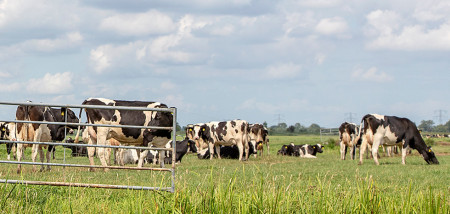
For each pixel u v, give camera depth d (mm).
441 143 55062
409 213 6129
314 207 6434
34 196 7004
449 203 6895
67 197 7406
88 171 14594
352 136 29031
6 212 6098
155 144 18016
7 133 26766
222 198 6078
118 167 7680
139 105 17188
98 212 6523
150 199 6941
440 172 16031
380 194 6781
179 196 6332
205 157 29594
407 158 28391
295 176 13336
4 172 13242
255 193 6457
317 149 37969
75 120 21391
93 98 16547
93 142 16328
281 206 6246
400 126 22266
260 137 32781
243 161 24406
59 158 24547
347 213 6086
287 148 38094
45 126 15891
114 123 16453
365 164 21141
